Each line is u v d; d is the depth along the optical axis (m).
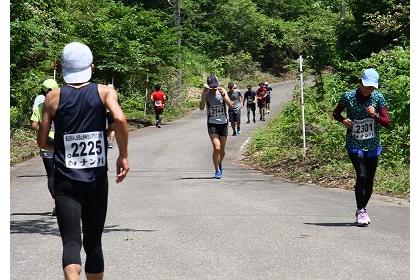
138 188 12.41
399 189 11.62
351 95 8.46
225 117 13.80
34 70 25.08
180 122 33.91
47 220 9.31
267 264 6.48
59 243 7.68
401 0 21.81
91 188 4.77
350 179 13.01
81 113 4.79
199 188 12.36
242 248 7.21
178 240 7.68
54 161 4.80
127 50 31.22
